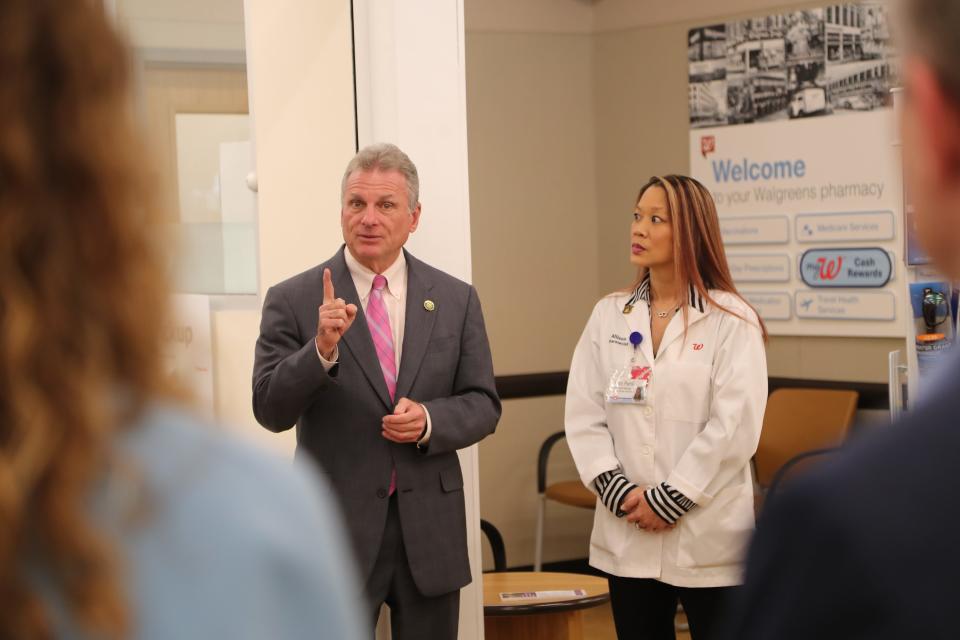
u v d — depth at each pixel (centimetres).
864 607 59
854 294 549
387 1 338
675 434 310
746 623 65
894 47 63
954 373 62
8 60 60
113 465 60
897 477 60
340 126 344
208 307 341
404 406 272
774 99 573
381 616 330
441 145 343
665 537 307
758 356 307
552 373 635
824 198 557
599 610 582
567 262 643
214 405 344
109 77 64
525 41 626
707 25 595
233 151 341
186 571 61
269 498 64
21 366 58
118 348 63
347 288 285
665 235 316
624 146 634
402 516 276
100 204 63
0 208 60
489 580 373
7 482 57
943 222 62
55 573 59
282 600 63
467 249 346
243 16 338
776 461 541
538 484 596
